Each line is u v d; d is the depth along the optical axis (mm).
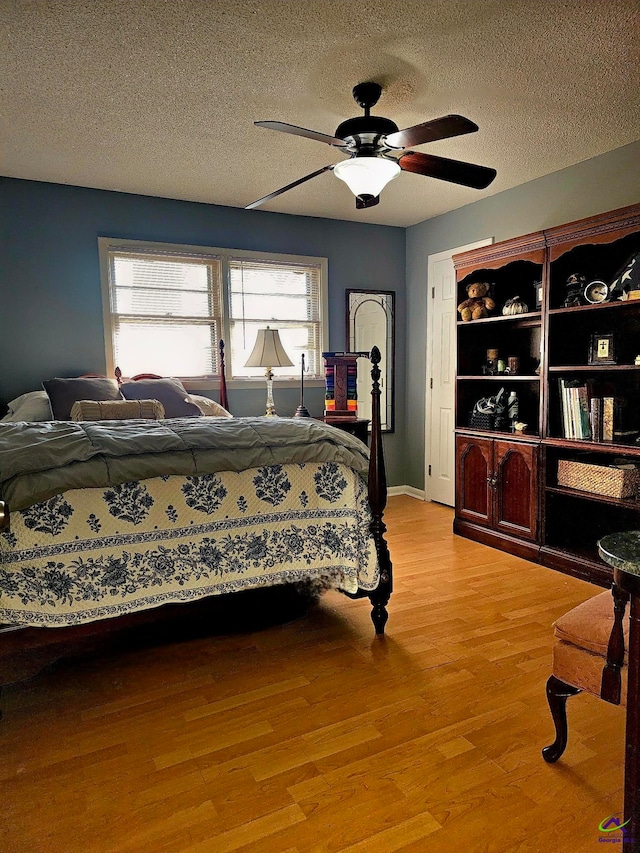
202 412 3750
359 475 2406
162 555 2047
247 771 1596
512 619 2557
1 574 1804
